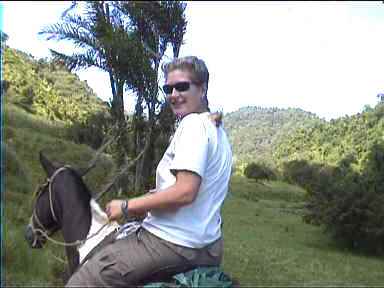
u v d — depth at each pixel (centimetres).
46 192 381
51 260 639
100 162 803
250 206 2011
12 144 944
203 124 309
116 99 892
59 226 382
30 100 1335
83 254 345
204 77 325
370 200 1298
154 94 877
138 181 861
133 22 879
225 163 317
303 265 970
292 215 1856
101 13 859
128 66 850
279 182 3366
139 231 317
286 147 5569
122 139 880
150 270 309
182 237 306
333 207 1321
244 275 802
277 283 791
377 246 1284
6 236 625
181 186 296
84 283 314
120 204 305
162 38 893
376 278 951
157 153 877
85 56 863
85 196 372
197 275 292
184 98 322
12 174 816
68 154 940
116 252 313
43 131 1186
